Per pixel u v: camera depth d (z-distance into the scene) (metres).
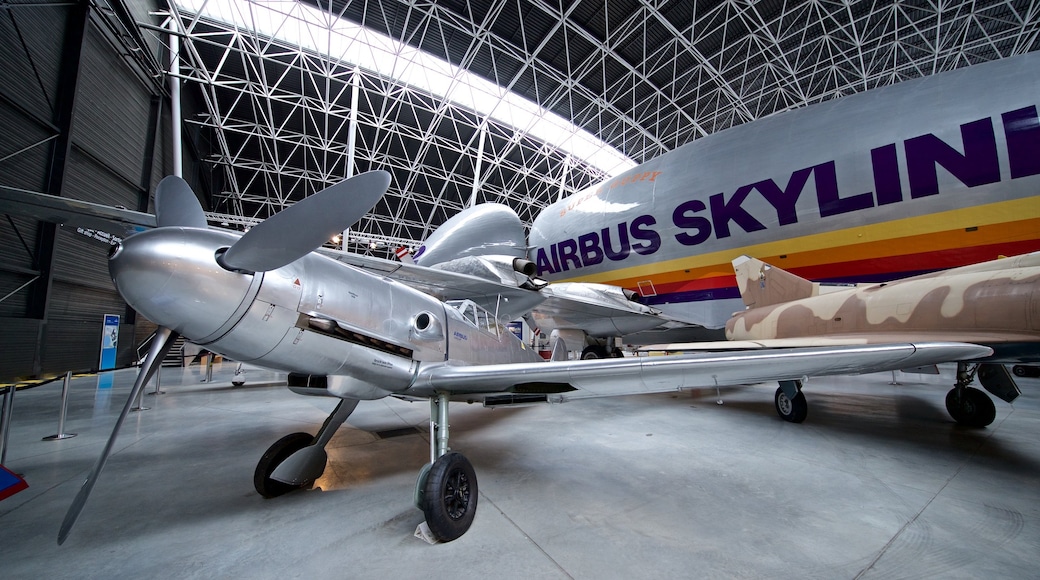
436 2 13.69
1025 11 13.07
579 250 9.51
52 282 9.08
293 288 2.30
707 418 5.24
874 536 2.09
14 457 3.62
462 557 1.93
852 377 10.42
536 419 5.31
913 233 5.11
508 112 19.84
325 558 1.92
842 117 5.74
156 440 4.23
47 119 8.58
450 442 4.18
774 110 18.89
